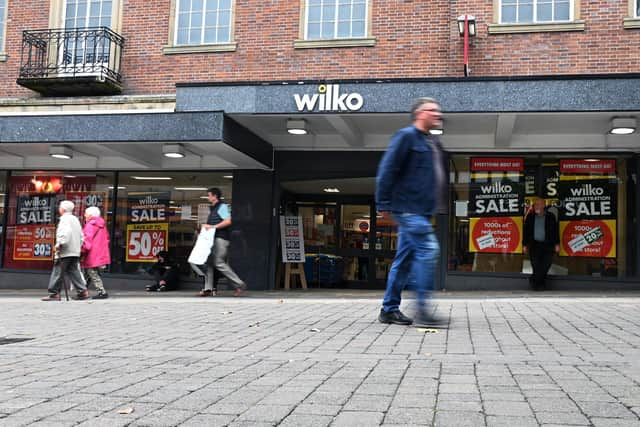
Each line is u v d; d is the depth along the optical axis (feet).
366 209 51.67
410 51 42.06
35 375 14.55
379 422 10.18
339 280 51.37
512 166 41.32
